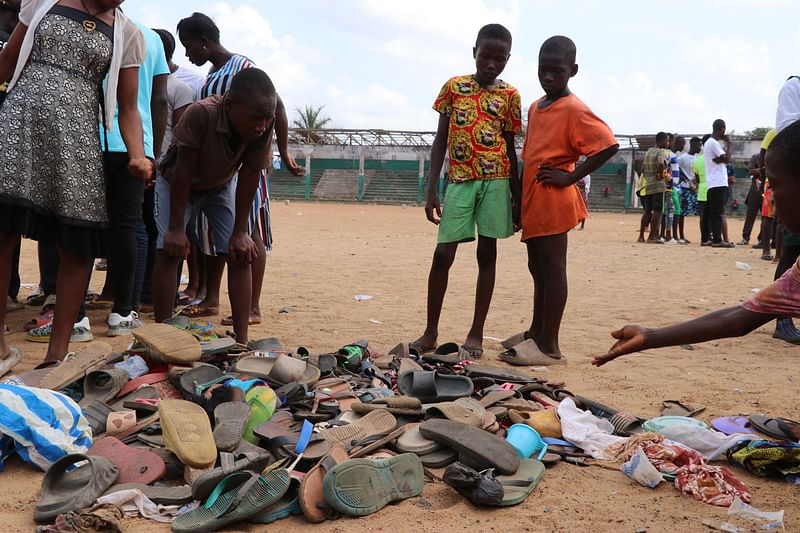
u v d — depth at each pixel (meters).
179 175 4.27
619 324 6.35
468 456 2.83
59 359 3.97
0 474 2.77
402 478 2.66
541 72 4.74
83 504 2.42
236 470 2.43
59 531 2.24
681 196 16.41
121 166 4.68
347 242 15.18
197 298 6.47
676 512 2.58
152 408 3.12
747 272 10.24
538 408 3.52
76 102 3.79
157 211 5.05
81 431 2.88
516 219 5.06
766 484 2.90
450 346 4.64
